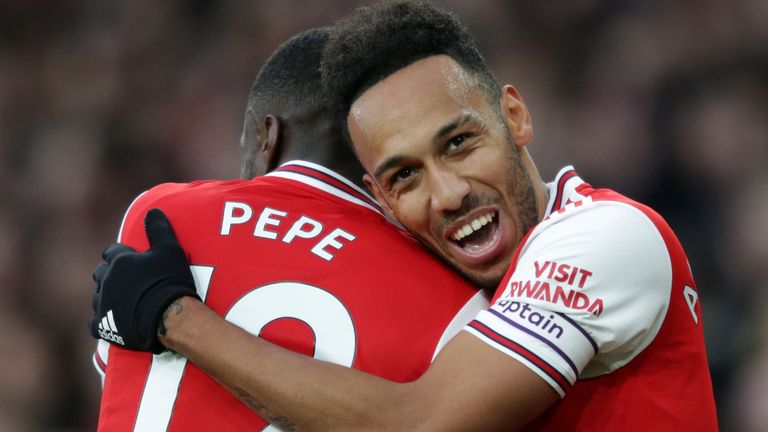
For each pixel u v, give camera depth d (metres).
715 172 21.48
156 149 24.80
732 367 18.09
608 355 7.15
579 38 23.95
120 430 7.43
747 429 17.34
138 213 8.12
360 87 7.46
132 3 27.36
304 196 7.93
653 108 22.72
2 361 20.73
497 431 6.79
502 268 7.57
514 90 7.86
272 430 7.14
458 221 7.36
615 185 21.95
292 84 8.54
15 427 20.25
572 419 7.34
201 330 7.11
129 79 26.11
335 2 24.95
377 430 6.75
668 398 7.34
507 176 7.46
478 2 24.23
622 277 6.98
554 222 7.27
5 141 25.84
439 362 6.93
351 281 7.45
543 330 6.85
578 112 22.98
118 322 7.37
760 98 22.55
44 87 26.67
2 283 22.36
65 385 21.05
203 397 7.28
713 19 23.61
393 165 7.34
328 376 6.88
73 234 23.59
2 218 23.95
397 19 7.41
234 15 25.98
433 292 7.51
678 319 7.35
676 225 21.23
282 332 7.30
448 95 7.30
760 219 20.34
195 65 25.83
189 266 7.57
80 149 24.97
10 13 27.83
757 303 18.81
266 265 7.53
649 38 23.61
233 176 24.03
